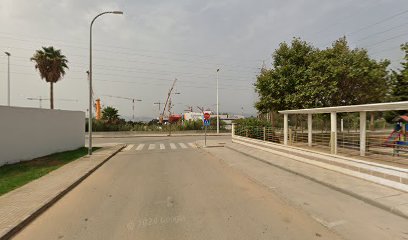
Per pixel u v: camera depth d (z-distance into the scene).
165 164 12.12
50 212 5.82
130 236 4.56
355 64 15.31
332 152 10.04
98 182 8.59
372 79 15.34
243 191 7.40
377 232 4.65
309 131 13.99
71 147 17.05
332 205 6.09
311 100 16.31
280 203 6.32
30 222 5.25
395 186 7.02
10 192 7.03
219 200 6.56
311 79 16.31
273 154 14.29
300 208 5.91
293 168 10.23
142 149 18.75
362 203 6.23
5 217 5.25
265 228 4.84
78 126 18.02
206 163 12.40
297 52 18.61
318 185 7.92
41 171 9.84
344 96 16.42
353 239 4.38
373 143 10.55
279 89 17.98
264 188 7.73
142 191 7.44
